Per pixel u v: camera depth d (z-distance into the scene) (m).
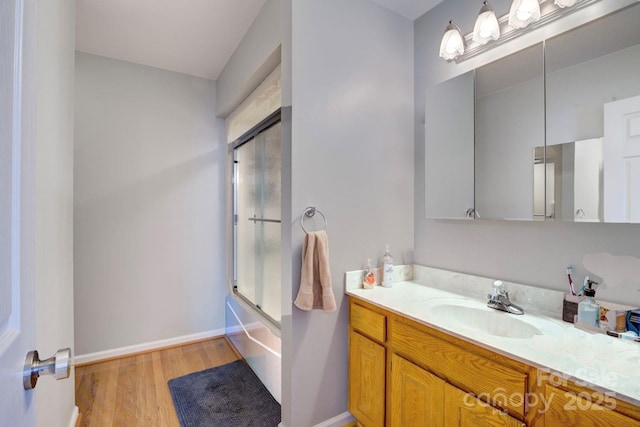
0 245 0.43
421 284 1.82
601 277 1.17
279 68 1.83
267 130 2.27
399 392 1.34
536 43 1.34
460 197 1.65
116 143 2.47
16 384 0.47
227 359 2.45
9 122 0.46
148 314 2.60
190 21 1.99
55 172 1.31
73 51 1.70
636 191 1.07
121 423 1.68
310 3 1.54
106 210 2.44
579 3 1.21
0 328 0.43
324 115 1.58
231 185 2.92
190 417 1.73
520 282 1.43
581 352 0.94
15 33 0.48
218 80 2.81
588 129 1.18
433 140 1.79
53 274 1.27
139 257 2.56
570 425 0.82
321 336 1.58
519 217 1.39
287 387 1.55
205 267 2.85
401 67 1.90
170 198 2.69
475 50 1.59
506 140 1.45
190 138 2.78
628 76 1.09
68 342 1.58
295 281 1.51
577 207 1.21
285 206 1.56
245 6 1.85
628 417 0.73
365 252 1.74
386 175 1.83
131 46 2.30
